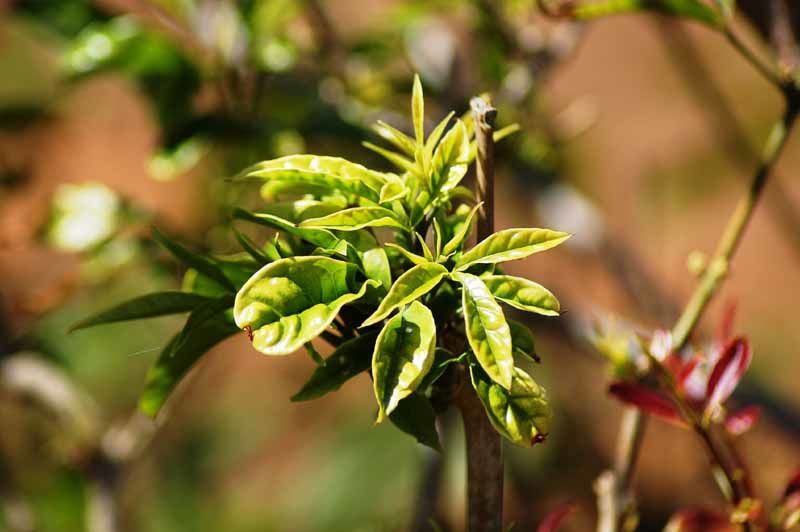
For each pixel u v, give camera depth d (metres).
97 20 1.28
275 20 1.25
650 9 0.96
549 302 0.77
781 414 1.51
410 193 0.81
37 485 1.78
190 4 1.27
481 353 0.76
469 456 0.81
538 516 2.26
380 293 0.79
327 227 0.79
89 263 1.36
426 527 1.25
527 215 2.05
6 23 2.19
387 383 0.76
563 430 2.28
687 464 2.40
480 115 0.79
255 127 1.22
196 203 1.50
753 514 0.87
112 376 2.24
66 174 2.37
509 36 1.46
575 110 1.82
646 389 0.89
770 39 1.02
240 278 0.85
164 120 1.23
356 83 1.44
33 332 1.61
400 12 1.48
